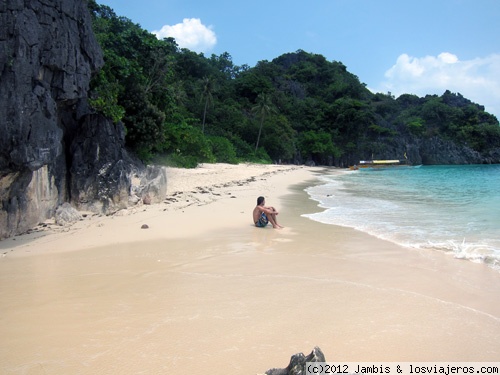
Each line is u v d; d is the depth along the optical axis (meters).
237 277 7.28
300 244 10.03
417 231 11.48
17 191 10.20
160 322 5.29
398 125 100.81
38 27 9.95
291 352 4.52
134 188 15.55
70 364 4.23
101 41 22.41
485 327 5.20
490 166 85.75
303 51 139.12
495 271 7.60
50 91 10.91
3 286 6.75
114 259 8.55
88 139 13.85
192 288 6.66
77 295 6.31
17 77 9.20
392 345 4.71
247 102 89.12
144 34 24.86
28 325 5.19
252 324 5.24
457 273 7.47
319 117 95.56
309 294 6.37
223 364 4.26
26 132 9.23
